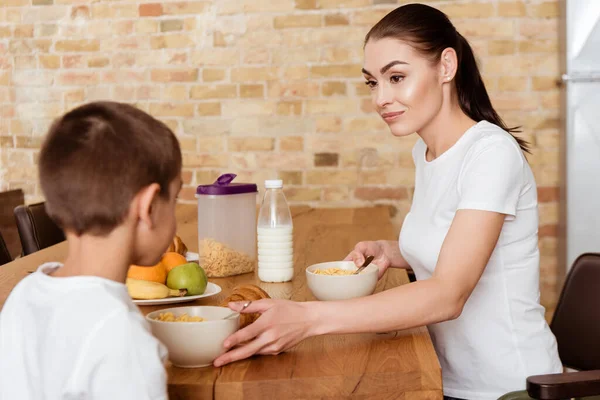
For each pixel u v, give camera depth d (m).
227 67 3.57
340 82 3.51
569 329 1.76
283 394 1.11
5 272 1.88
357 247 1.78
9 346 0.94
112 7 3.60
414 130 1.54
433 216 1.55
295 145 3.56
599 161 3.14
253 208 1.91
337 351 1.24
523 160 1.46
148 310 1.50
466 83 1.58
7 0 3.65
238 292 1.34
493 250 1.45
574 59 3.12
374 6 3.46
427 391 1.12
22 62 3.68
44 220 2.42
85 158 0.96
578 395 1.24
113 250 0.98
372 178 3.54
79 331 0.89
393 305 1.24
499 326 1.50
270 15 3.51
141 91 3.63
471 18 3.39
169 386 1.10
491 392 1.51
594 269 1.74
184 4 3.56
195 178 3.63
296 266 1.95
